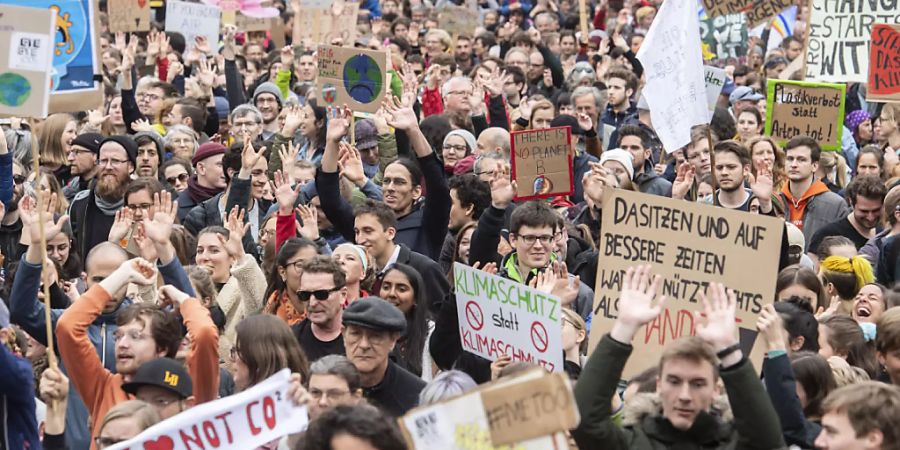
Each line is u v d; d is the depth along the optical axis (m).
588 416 8.59
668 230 10.45
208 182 17.73
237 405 9.02
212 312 12.88
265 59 31.23
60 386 10.17
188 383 9.86
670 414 8.67
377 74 18.36
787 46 32.47
